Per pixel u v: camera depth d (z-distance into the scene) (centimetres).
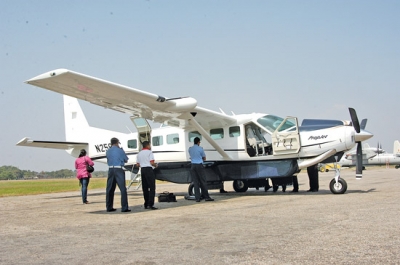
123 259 400
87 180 1152
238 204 906
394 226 537
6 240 525
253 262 374
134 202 1121
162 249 442
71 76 811
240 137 1213
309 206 801
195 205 925
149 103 1014
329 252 402
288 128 1145
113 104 1032
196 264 374
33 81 829
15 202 1279
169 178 1331
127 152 1491
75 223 672
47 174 10212
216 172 1261
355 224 560
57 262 395
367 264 356
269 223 599
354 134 1087
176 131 1342
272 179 1252
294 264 363
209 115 1160
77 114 1655
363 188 1293
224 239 488
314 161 1103
